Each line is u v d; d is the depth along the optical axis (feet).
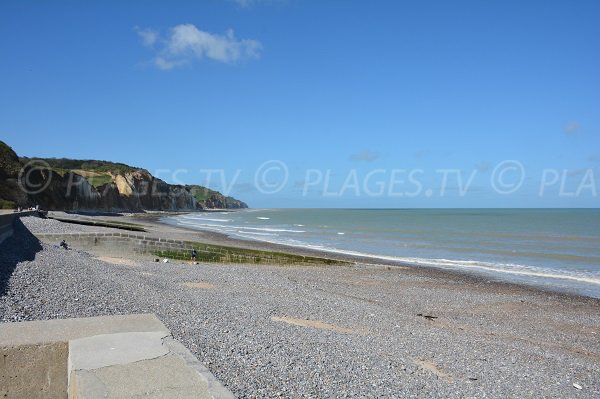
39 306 36.09
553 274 95.40
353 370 31.30
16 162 234.38
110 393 14.66
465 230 239.09
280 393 24.67
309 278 85.97
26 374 18.35
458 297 71.82
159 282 64.85
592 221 329.72
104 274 62.03
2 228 76.64
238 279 76.84
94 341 19.02
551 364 40.04
